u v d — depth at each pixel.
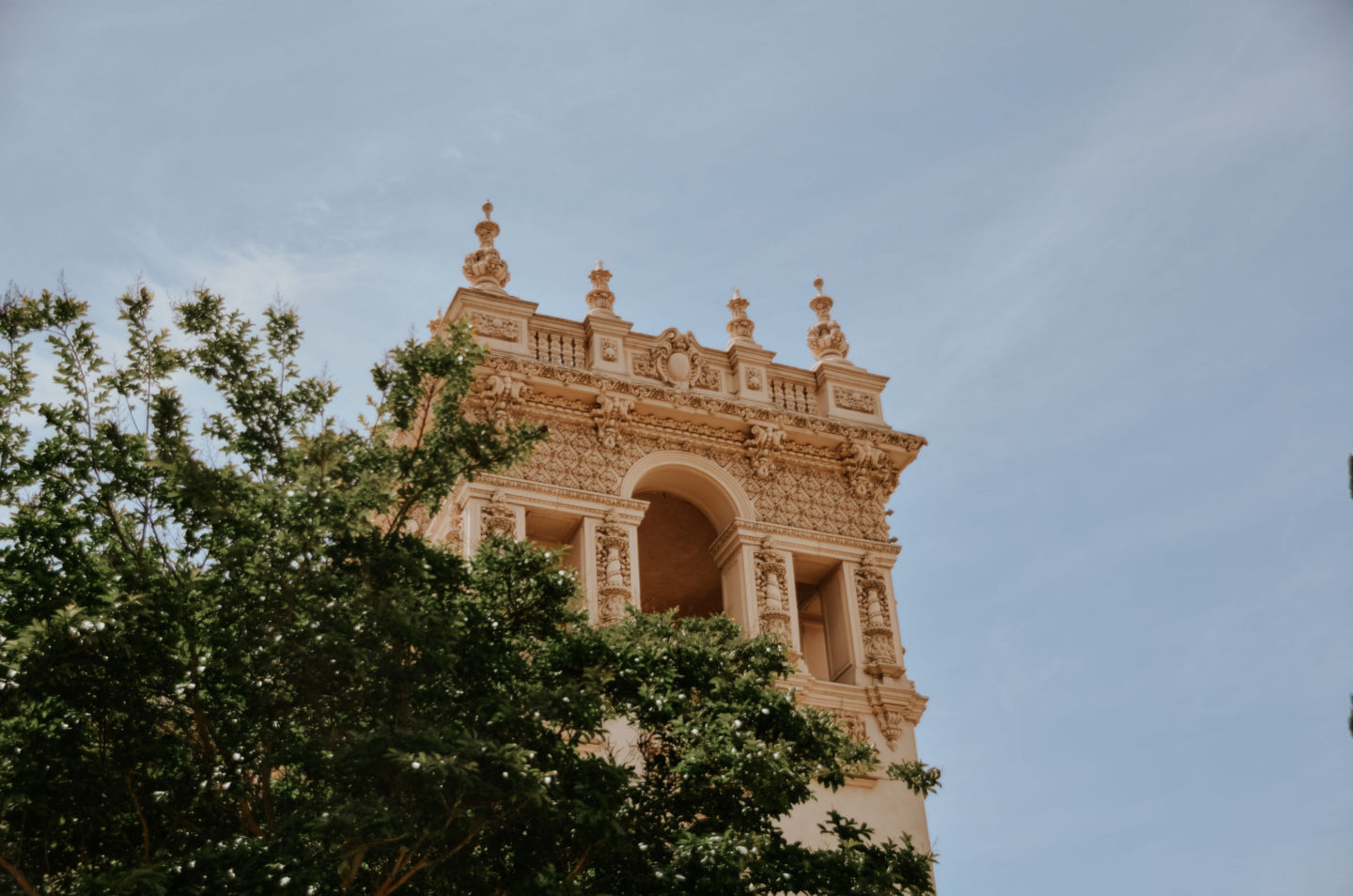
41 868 24.16
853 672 40.41
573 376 40.75
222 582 24.73
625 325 42.56
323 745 24.00
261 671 24.08
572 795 24.83
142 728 24.62
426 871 24.77
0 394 26.73
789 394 44.06
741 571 40.59
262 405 27.09
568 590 27.39
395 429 27.84
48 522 26.25
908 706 39.97
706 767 26.34
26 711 24.16
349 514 24.92
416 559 25.33
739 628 29.77
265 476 26.62
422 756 22.30
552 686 26.69
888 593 41.78
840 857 26.41
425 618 24.47
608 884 25.33
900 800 38.59
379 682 24.80
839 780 27.55
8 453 26.31
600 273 44.16
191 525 25.73
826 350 45.59
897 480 43.81
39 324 27.09
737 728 26.12
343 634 23.88
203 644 25.03
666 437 41.84
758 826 26.55
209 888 22.00
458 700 25.45
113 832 24.78
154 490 26.14
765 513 41.78
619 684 27.38
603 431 40.88
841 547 41.97
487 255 43.12
